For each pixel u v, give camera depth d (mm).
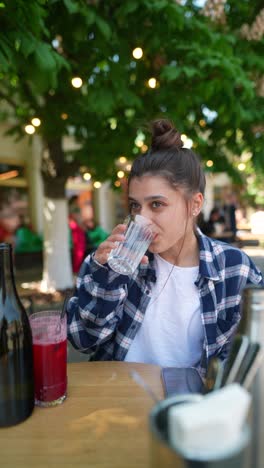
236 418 333
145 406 755
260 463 435
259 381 476
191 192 1049
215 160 3795
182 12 2104
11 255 723
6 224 7035
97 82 2332
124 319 1146
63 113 2992
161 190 984
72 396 801
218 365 583
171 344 1135
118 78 2318
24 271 6637
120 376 908
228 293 1124
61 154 4160
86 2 2123
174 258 1147
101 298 994
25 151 7422
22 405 691
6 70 1515
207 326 1080
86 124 3234
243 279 1131
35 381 749
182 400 409
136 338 1156
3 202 6953
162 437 344
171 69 2180
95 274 982
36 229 7742
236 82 2287
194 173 1061
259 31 2729
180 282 1128
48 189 4336
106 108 2283
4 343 672
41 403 753
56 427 679
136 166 1043
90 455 594
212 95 2484
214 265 1117
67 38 2246
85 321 1029
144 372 935
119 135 3145
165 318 1131
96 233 6812
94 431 664
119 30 2316
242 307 566
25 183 7547
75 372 937
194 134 3033
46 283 4520
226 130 3164
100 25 1980
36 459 586
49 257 4477
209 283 1094
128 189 1081
